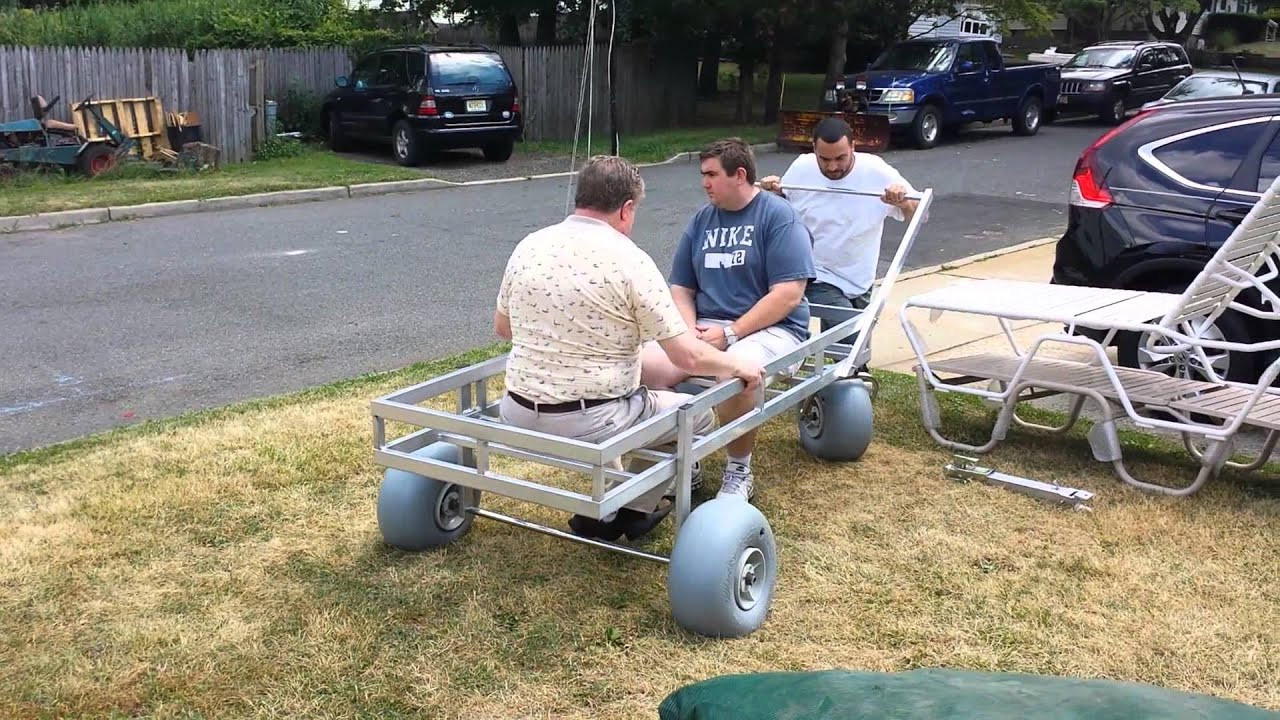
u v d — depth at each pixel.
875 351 6.66
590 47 8.93
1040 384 4.73
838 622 3.46
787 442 5.14
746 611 3.39
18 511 4.22
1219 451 4.36
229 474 4.62
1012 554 3.93
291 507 4.30
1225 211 5.34
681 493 3.46
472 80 15.46
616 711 2.98
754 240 4.32
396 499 3.82
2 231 10.66
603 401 3.46
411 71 15.40
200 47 17.70
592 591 3.65
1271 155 5.30
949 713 2.02
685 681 3.11
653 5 19.19
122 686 3.07
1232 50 39.41
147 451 4.86
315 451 4.88
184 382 6.03
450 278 8.70
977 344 6.73
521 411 3.51
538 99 18.75
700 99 25.16
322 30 18.72
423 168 15.41
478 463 3.42
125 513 4.21
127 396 5.79
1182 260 5.47
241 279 8.59
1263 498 4.43
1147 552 3.94
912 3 20.25
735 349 4.09
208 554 3.90
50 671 3.14
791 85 28.17
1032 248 9.73
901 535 4.11
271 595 3.60
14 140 13.23
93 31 17.86
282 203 12.78
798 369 4.74
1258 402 4.49
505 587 3.67
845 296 5.18
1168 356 5.39
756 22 19.92
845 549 3.98
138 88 14.77
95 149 13.52
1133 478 4.65
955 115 18.56
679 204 12.37
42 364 6.33
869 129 17.03
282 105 17.34
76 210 11.24
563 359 3.43
